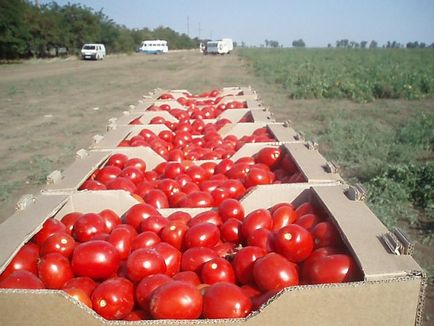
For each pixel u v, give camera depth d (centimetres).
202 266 53
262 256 51
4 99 355
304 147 84
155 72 614
